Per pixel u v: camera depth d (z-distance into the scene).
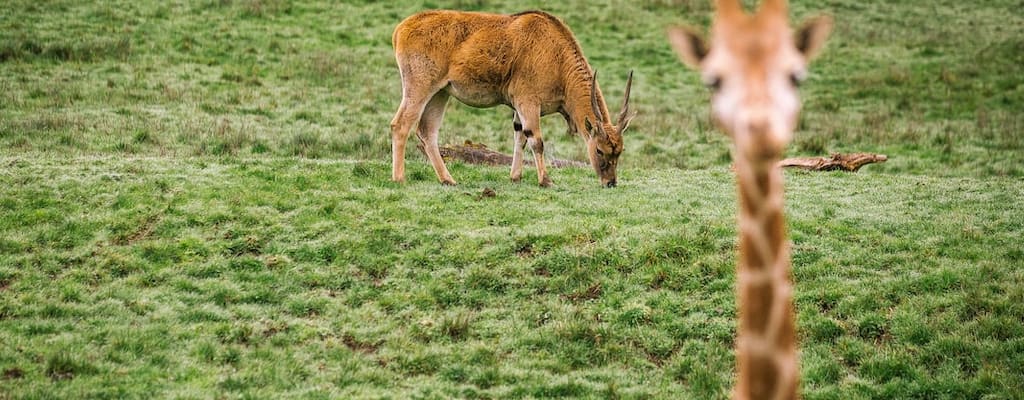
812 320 22.27
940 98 59.53
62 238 24.80
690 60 7.05
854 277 24.17
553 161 38.09
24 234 24.84
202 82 52.09
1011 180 34.56
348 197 28.38
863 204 29.73
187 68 54.44
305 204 27.67
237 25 63.47
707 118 53.59
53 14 61.38
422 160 36.41
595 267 24.55
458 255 24.95
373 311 22.69
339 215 26.98
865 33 73.31
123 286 23.05
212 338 20.97
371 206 27.78
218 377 19.31
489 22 30.94
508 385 19.80
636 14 75.25
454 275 24.19
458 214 27.52
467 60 30.47
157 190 28.02
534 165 37.28
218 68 55.22
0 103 44.53
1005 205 29.25
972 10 82.50
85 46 55.00
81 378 18.80
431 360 20.58
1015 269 24.16
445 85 30.70
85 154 36.28
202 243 25.12
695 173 35.12
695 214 28.16
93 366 19.22
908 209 29.02
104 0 65.38
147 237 25.38
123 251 24.53
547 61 31.22
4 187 27.44
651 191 31.17
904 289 23.31
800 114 55.69
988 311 22.23
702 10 77.25
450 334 21.81
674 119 53.09
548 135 49.09
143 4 65.50
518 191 30.50
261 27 63.69
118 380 18.84
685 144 48.09
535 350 21.33
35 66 51.81
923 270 24.22
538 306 23.03
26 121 41.41
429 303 23.08
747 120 5.90
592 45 68.06
